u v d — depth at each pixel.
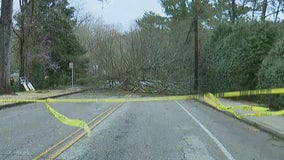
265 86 22.11
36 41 47.84
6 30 30.56
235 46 29.09
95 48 66.81
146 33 48.66
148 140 11.92
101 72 54.06
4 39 30.61
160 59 43.75
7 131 13.32
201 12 54.88
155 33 49.06
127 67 46.66
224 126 15.67
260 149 10.87
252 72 27.19
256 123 15.53
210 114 20.48
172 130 14.20
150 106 25.31
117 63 48.78
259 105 22.81
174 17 61.44
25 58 44.78
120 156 9.58
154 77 43.25
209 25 54.31
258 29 27.19
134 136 12.63
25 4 42.72
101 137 12.32
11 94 30.98
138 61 45.41
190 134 13.33
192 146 11.05
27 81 42.03
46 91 40.75
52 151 9.98
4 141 11.36
